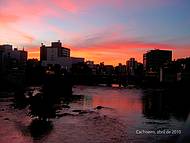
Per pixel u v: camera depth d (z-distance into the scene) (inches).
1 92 7062.0
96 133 2664.9
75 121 3344.0
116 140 2369.6
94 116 3777.1
